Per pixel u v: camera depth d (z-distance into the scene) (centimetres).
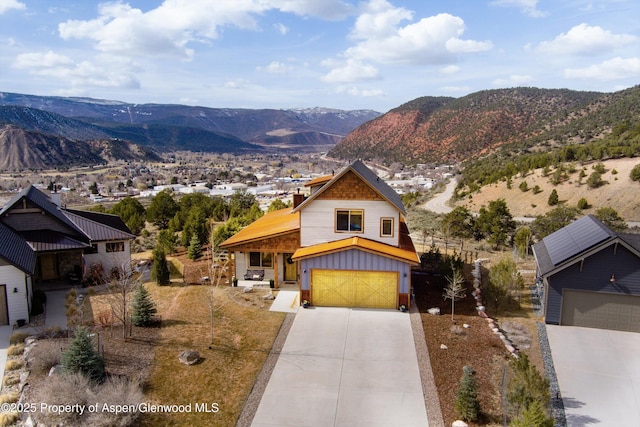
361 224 2331
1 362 1627
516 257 3164
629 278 1906
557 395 1455
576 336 1884
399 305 2141
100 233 2794
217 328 1928
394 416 1349
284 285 2492
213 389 1483
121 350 1706
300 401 1424
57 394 1297
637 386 1513
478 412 1323
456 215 4122
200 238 3625
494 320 2044
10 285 1962
